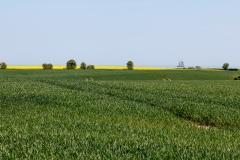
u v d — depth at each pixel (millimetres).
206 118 17375
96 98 24125
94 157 7543
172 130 13000
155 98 24969
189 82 51938
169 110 20281
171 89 34188
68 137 9969
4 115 16031
